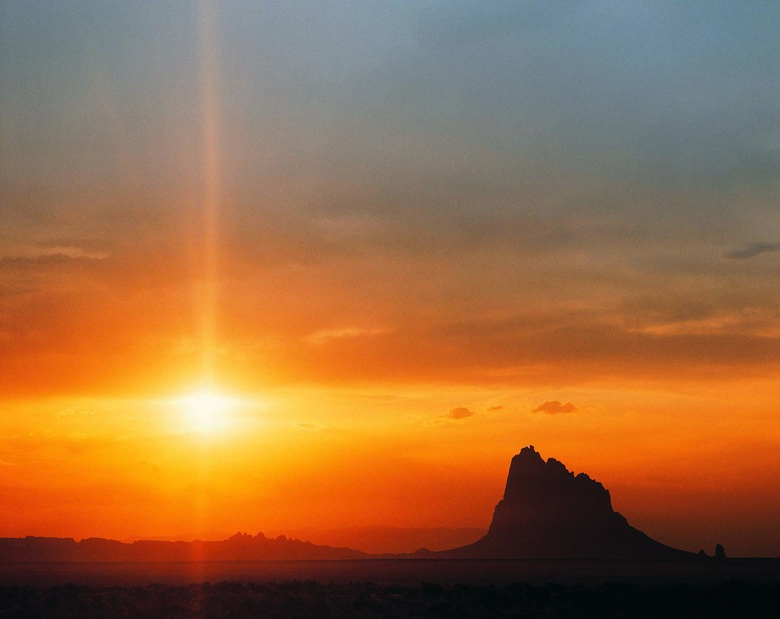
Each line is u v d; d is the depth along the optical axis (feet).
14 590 274.57
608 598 258.37
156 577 498.69
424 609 227.20
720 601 243.40
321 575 545.85
